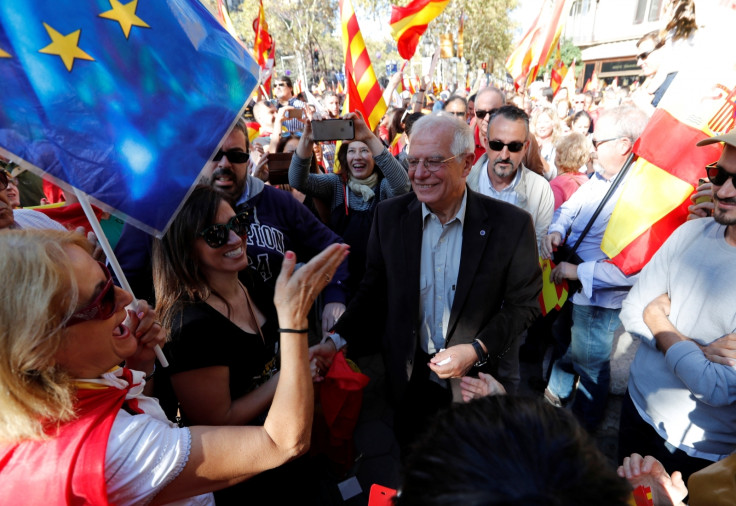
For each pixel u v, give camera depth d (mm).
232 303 1479
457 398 1741
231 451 910
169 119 1234
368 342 2107
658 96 2992
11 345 715
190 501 1101
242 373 1446
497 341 1641
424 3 3639
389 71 17516
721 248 1395
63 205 2264
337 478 2088
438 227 1778
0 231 799
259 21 7781
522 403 591
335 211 3062
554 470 491
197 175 1266
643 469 1067
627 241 1996
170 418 1523
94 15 1134
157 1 1256
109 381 925
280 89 7125
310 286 1031
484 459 507
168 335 1300
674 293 1516
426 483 530
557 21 4789
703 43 1725
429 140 1575
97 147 1125
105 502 757
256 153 4383
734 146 1247
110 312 871
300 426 974
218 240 1327
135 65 1189
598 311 2318
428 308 1854
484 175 2949
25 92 1043
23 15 1040
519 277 1725
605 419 2646
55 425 772
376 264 1973
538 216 2783
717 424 1435
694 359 1363
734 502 869
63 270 770
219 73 1342
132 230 1938
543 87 8148
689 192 1833
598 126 2338
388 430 2709
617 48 26844
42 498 738
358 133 2576
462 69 21062
